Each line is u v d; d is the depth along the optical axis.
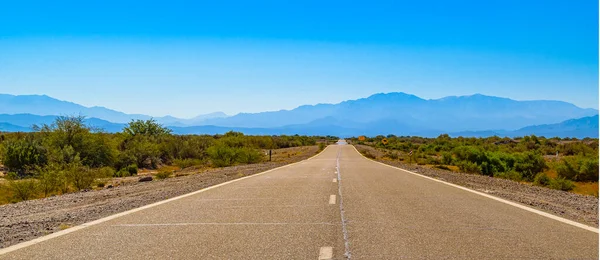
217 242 6.98
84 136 41.81
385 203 11.43
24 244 7.01
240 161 47.94
